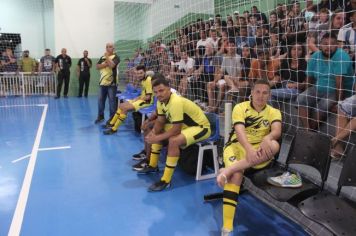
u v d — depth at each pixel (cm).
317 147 230
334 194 213
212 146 346
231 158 249
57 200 293
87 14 1063
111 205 285
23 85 1033
